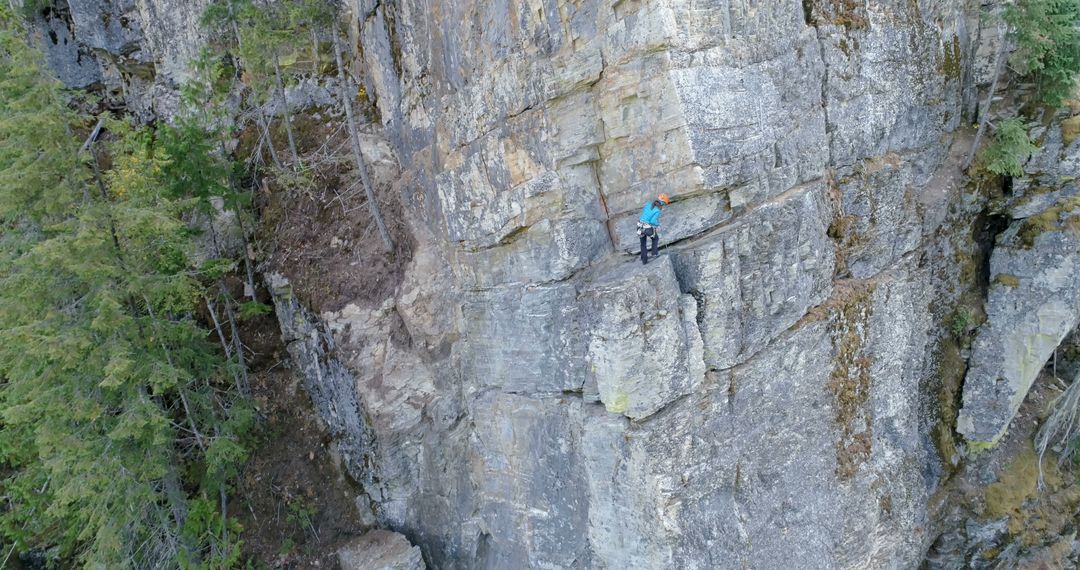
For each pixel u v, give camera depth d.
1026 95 20.08
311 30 21.14
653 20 12.08
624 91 13.04
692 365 13.80
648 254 14.05
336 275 19.25
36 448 16.84
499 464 17.31
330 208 20.45
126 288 14.29
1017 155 19.14
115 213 13.52
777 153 14.87
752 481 15.20
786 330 15.89
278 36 18.78
